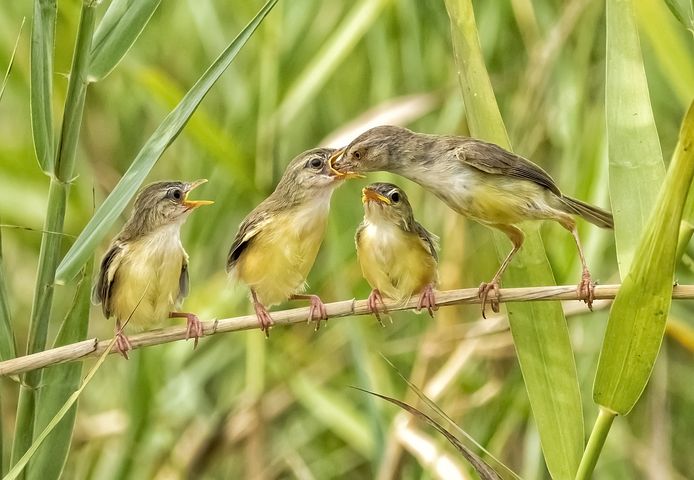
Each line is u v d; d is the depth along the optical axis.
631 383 6.49
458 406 11.02
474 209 8.07
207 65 12.04
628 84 7.11
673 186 6.21
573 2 10.82
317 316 7.66
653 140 7.03
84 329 7.38
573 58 11.01
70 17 10.32
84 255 6.85
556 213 7.79
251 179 10.75
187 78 12.47
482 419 11.31
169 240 8.23
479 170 7.89
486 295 7.38
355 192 12.08
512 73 11.94
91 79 6.83
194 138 10.65
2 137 12.30
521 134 11.16
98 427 12.20
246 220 8.45
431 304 7.63
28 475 7.15
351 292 11.92
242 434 11.62
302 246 8.41
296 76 11.35
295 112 10.91
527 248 7.95
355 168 8.48
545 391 7.22
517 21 11.67
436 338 11.03
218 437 11.64
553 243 10.23
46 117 6.83
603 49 11.54
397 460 10.16
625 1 7.16
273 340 12.06
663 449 11.22
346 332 10.99
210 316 11.70
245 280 8.39
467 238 11.90
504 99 11.84
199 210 11.59
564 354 7.23
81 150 11.41
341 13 11.79
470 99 7.89
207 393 13.11
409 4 11.48
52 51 6.82
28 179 11.52
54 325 12.40
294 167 8.46
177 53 12.66
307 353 12.16
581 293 7.09
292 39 11.51
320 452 12.55
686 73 9.34
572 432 7.14
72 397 6.35
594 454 6.66
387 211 8.20
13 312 12.70
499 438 10.87
